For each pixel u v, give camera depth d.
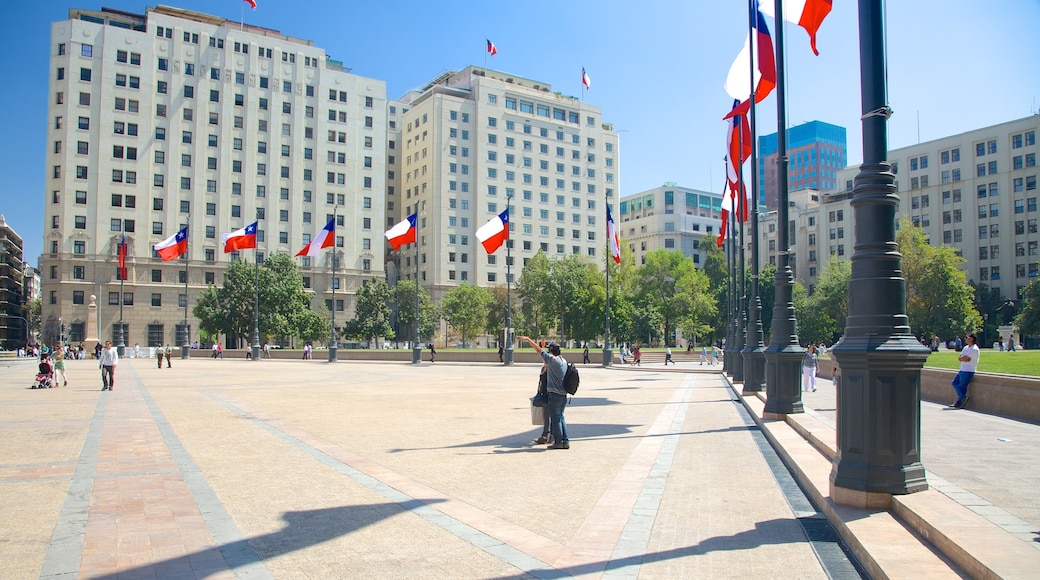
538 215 114.69
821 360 32.69
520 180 113.31
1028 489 6.51
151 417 15.59
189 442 11.59
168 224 84.31
